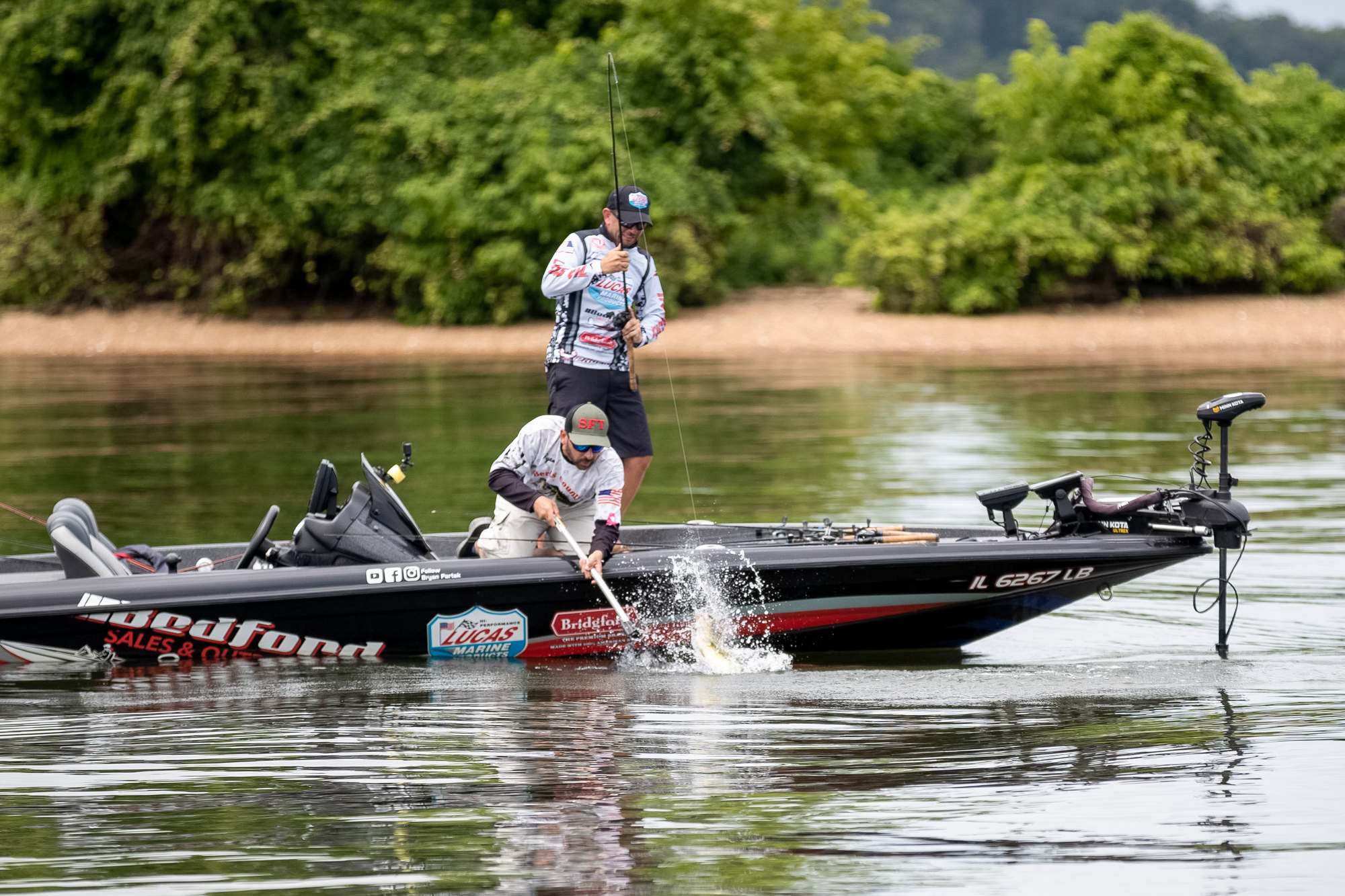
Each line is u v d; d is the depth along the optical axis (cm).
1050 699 2022
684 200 10231
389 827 1517
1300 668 2186
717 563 2275
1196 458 2358
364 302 11338
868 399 6356
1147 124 10756
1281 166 11469
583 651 2302
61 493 3938
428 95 10638
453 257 10312
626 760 1745
